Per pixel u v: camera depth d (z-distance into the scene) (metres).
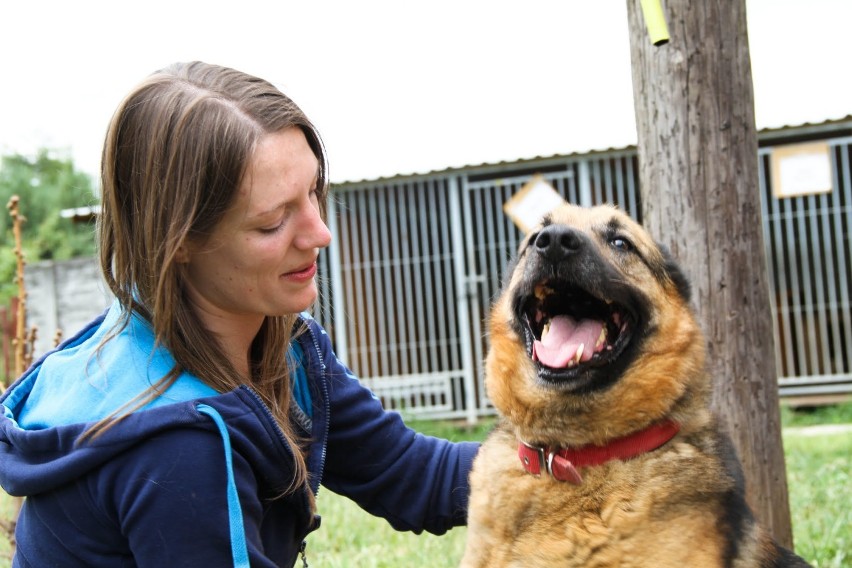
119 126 2.33
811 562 4.55
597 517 2.75
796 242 11.84
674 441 2.89
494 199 11.90
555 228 3.09
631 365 2.97
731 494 2.84
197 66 2.43
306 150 2.42
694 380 3.04
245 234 2.31
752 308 3.96
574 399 2.90
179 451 2.15
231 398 2.30
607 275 3.04
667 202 4.01
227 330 2.54
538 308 3.33
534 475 2.89
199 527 2.15
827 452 7.82
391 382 11.45
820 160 10.49
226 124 2.24
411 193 11.57
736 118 3.92
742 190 3.94
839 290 11.75
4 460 2.27
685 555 2.65
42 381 2.46
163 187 2.24
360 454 3.05
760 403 3.98
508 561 2.90
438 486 3.17
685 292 3.30
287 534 2.65
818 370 11.27
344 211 11.66
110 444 2.11
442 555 4.94
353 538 5.62
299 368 2.84
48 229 24.16
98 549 2.24
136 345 2.34
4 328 6.34
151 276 2.30
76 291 13.18
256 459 2.33
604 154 10.77
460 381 11.82
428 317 11.78
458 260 11.25
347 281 11.75
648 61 4.02
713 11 3.88
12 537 4.44
